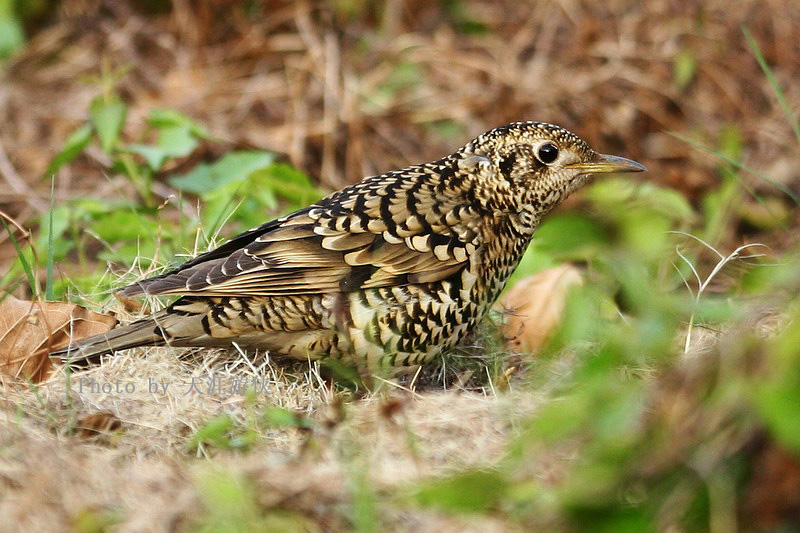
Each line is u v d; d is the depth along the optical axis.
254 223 12.35
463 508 6.47
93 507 6.90
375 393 9.07
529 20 17.50
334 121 15.98
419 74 16.83
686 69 16.44
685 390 6.30
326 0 17.38
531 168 9.79
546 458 7.14
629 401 6.30
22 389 8.86
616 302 10.64
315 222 9.35
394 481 7.14
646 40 16.98
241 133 15.96
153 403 8.62
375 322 9.23
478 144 9.90
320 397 9.09
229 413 8.48
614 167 9.99
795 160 15.47
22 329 9.42
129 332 8.98
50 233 10.45
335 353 9.32
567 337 8.89
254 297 9.12
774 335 7.08
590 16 17.31
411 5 17.70
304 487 6.84
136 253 11.65
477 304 9.60
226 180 13.62
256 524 6.58
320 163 15.81
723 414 6.18
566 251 11.63
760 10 17.12
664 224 11.78
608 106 16.23
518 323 10.38
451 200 9.62
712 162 15.62
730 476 6.32
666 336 6.54
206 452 7.93
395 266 9.27
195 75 16.98
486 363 9.92
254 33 17.28
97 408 8.45
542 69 16.75
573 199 13.53
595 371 6.38
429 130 16.20
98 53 17.36
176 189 14.71
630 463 6.34
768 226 14.59
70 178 15.22
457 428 7.98
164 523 6.72
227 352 9.48
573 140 9.93
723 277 12.38
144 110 16.36
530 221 9.91
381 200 9.51
